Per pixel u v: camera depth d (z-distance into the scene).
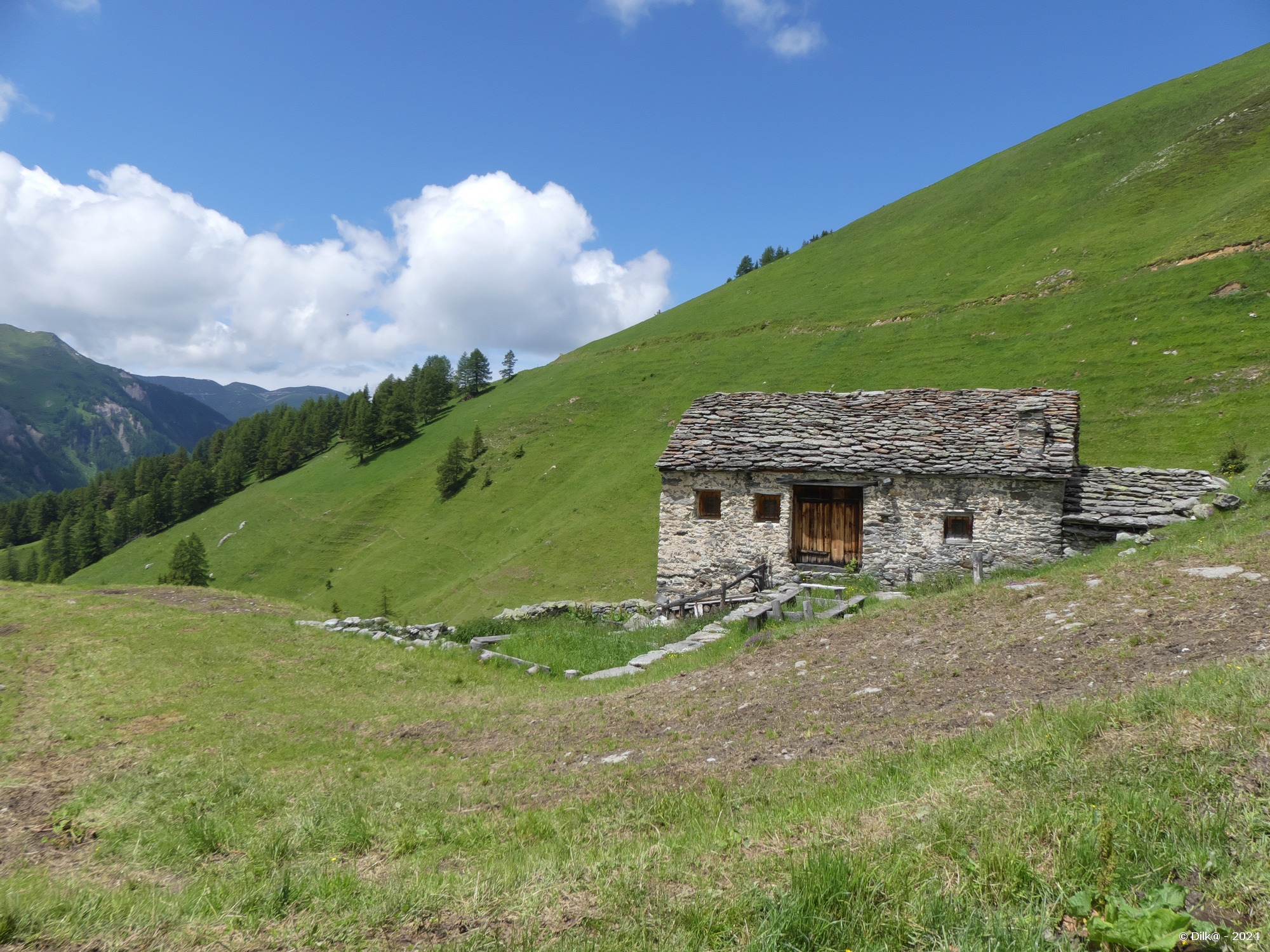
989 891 3.56
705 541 21.09
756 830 4.83
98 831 6.75
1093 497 18.97
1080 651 8.55
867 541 19.55
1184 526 16.23
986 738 6.04
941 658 9.75
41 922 4.34
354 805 7.16
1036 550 18.09
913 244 124.44
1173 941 2.91
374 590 76.19
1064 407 19.75
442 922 4.07
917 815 4.49
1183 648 7.68
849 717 8.23
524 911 4.04
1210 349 57.12
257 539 102.38
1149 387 55.72
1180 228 81.06
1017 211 115.56
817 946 3.33
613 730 9.52
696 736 8.63
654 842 5.13
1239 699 5.08
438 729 10.45
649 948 3.48
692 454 21.19
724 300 138.25
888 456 19.52
